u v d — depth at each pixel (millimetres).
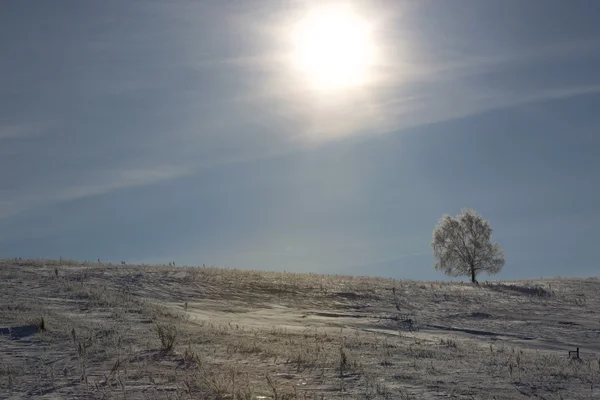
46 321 18141
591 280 55312
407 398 11562
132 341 16062
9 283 27609
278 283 38375
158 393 10812
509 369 15703
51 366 12797
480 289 43750
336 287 38625
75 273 34312
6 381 11312
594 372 16094
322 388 12094
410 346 20000
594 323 32438
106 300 24578
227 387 11414
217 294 33594
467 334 26984
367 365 15000
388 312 32344
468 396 12164
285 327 24266
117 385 11359
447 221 65000
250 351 15758
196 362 13828
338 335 21875
